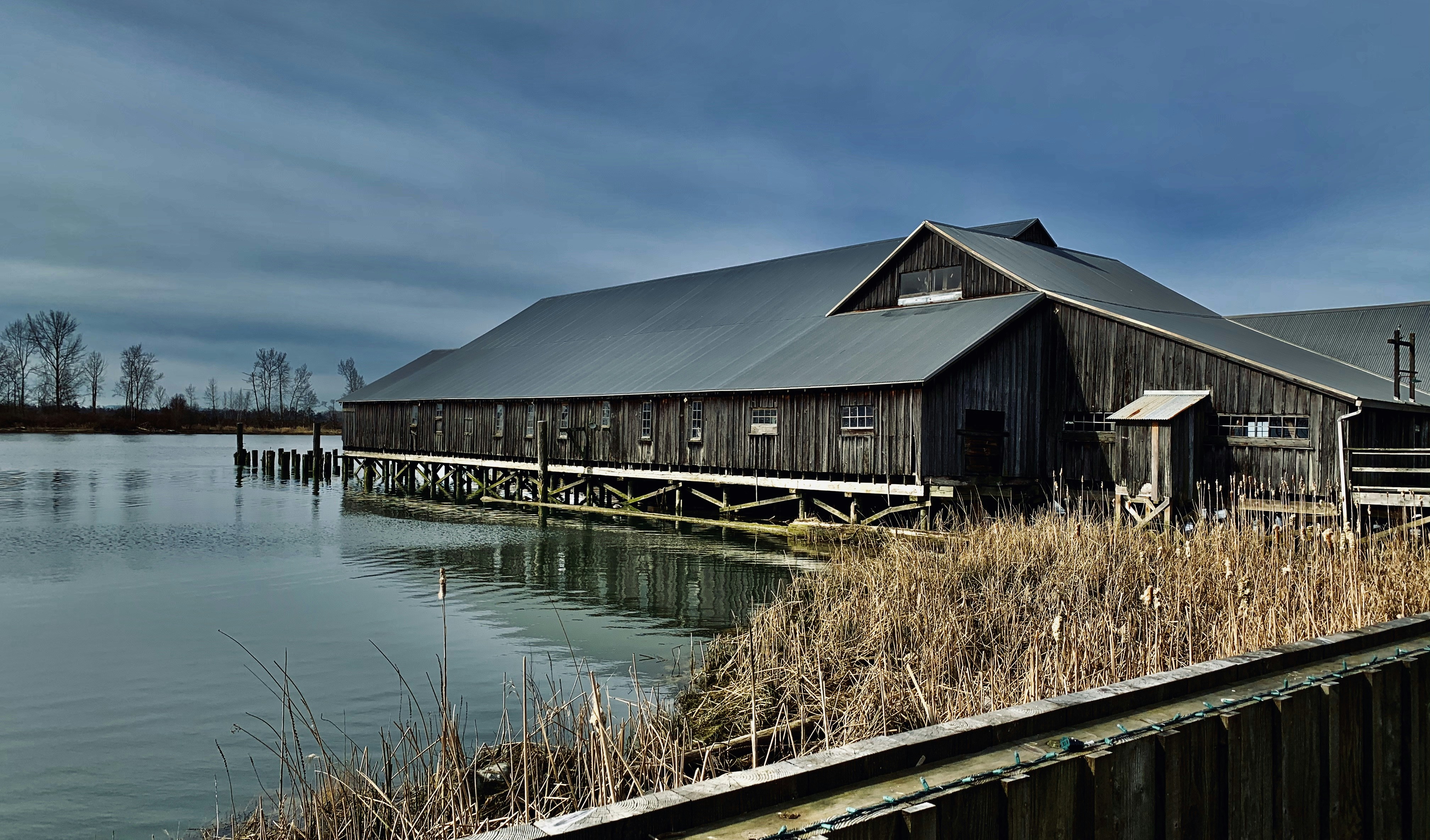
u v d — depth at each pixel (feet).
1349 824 15.75
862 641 38.70
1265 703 14.37
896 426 79.51
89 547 84.69
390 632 51.42
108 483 154.81
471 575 70.44
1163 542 50.19
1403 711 17.40
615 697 37.42
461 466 140.87
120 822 27.04
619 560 77.20
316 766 30.71
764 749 28.84
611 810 9.42
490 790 25.46
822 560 74.08
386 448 157.69
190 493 140.77
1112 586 43.16
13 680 41.96
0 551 82.12
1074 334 84.58
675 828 9.65
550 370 134.62
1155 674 15.34
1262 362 73.10
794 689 33.86
